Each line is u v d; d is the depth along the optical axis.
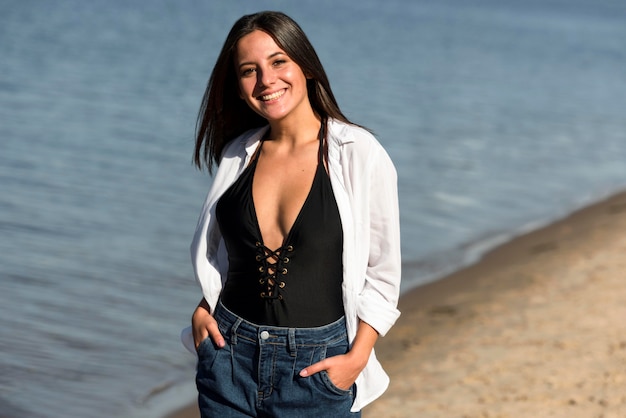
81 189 11.81
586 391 5.88
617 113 24.38
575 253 10.12
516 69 34.59
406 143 17.28
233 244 3.14
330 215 3.04
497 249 10.49
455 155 16.47
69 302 7.83
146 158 14.00
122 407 5.98
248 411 3.07
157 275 8.73
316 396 3.01
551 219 12.21
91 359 6.70
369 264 3.17
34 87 19.81
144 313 7.71
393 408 5.71
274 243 3.08
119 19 40.00
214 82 3.32
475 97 25.38
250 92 3.18
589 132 20.61
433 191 13.39
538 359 6.54
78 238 9.72
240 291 3.11
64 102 18.47
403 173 14.53
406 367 6.52
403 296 8.56
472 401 5.79
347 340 3.08
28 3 42.44
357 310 3.08
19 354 6.68
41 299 7.84
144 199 11.59
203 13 48.97
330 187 3.08
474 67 33.84
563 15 89.81
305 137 3.20
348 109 21.02
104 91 20.44
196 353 3.22
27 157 13.33
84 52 27.11
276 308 3.03
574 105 25.41
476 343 7.01
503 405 5.70
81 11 41.47
